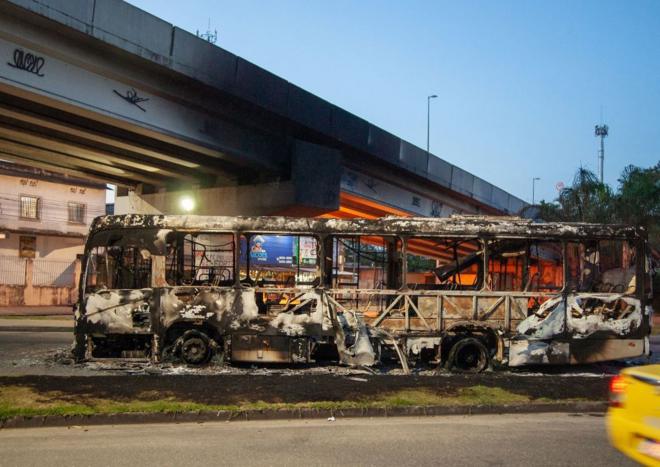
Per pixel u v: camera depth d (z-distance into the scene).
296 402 9.23
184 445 7.24
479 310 13.52
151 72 20.81
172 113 22.33
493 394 10.12
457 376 12.33
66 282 39.47
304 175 27.36
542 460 6.76
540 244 13.84
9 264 37.03
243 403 9.09
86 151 25.17
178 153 26.03
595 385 11.18
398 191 37.03
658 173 37.28
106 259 13.61
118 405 8.75
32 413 8.19
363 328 13.23
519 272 13.79
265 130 26.41
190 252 13.91
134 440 7.47
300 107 26.38
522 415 9.31
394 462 6.62
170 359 13.41
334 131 28.47
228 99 23.58
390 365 14.03
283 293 13.34
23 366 13.08
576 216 33.94
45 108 19.83
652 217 34.78
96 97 19.52
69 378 10.72
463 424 8.61
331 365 13.89
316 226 13.55
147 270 13.54
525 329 13.45
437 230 13.58
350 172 32.47
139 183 33.91
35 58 17.64
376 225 13.57
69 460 6.55
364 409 9.02
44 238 41.12
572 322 13.52
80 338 13.46
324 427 8.33
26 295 37.22
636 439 5.62
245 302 13.33
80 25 17.58
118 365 13.23
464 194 41.22
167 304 13.37
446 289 14.02
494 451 7.11
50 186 41.38
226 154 24.97
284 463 6.53
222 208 30.16
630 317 13.61
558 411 9.57
